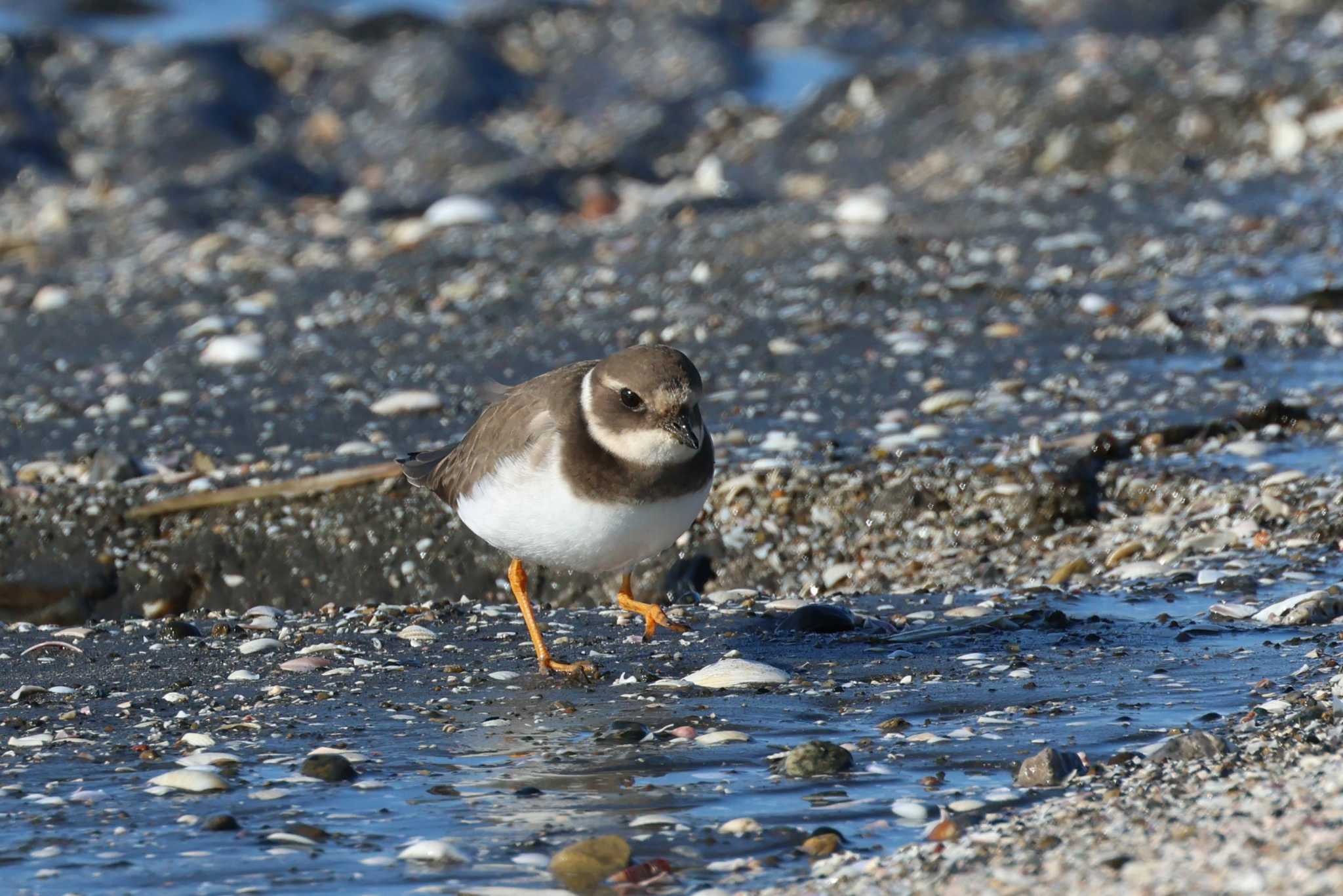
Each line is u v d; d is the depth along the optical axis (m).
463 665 8.52
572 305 16.97
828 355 14.75
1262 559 9.95
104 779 6.76
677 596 11.08
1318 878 4.67
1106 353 14.38
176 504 11.66
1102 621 8.98
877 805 6.20
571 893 5.48
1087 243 17.83
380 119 29.97
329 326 16.70
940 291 16.42
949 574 10.62
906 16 36.47
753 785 6.48
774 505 11.39
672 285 17.41
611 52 32.94
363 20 33.78
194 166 28.28
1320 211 18.58
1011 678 7.93
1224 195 19.67
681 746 7.02
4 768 6.91
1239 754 6.27
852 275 17.14
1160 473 11.45
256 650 8.90
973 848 5.50
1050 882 5.03
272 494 11.67
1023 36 35.81
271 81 31.31
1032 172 23.23
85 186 27.59
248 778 6.73
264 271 19.33
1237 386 13.23
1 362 16.05
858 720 7.34
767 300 16.56
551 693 7.95
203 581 11.45
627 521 7.76
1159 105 23.00
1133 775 6.22
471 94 30.61
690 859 5.72
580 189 26.50
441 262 19.11
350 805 6.38
